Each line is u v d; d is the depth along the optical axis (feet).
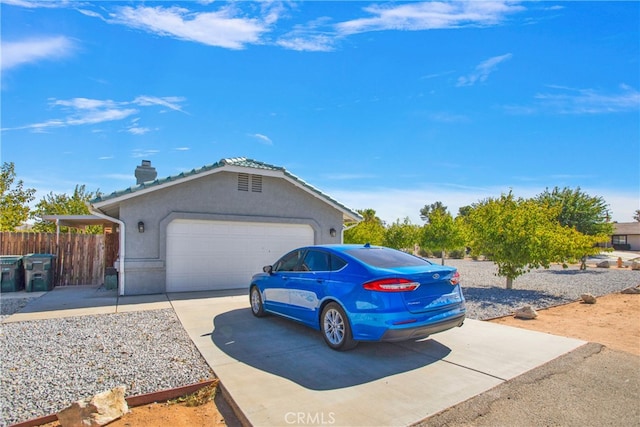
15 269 38.99
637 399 13.50
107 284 39.68
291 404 12.89
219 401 13.80
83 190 82.89
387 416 12.12
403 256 20.67
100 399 12.24
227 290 38.14
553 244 41.22
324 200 44.88
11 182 66.95
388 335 16.22
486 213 44.55
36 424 12.01
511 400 13.34
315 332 22.21
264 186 41.65
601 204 98.94
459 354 18.21
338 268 19.45
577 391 14.14
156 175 47.78
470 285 47.16
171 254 36.63
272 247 42.04
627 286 45.39
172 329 22.86
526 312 27.84
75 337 21.07
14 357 17.74
